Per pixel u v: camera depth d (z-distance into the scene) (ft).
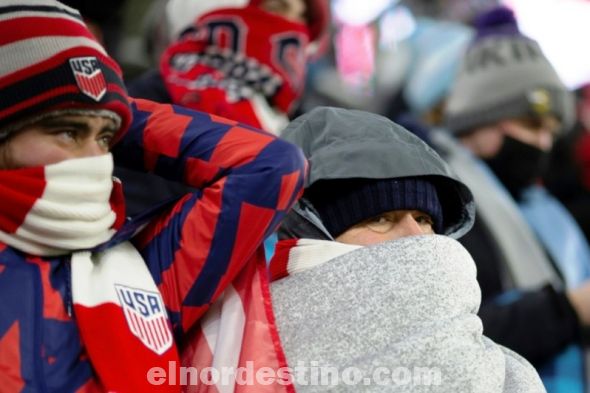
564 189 41.83
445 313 20.06
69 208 18.54
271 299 20.43
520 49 34.55
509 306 28.50
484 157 34.24
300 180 19.69
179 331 19.75
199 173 19.83
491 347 20.38
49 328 18.21
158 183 25.86
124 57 34.12
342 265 20.36
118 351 18.38
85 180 18.66
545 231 33.73
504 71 34.19
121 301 18.80
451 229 22.26
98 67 18.63
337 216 21.22
